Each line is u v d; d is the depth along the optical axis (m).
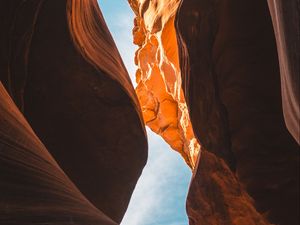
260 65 8.29
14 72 8.64
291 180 8.01
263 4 8.21
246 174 8.48
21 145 5.13
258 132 8.34
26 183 4.57
